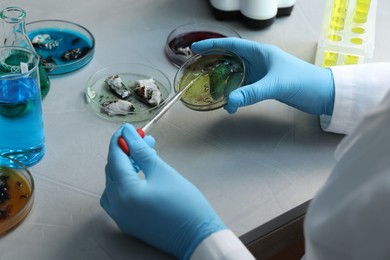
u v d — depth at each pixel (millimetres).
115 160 860
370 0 1235
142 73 1177
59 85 1126
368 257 627
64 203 889
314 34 1351
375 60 1292
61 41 1221
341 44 1184
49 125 1031
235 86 1067
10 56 959
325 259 681
